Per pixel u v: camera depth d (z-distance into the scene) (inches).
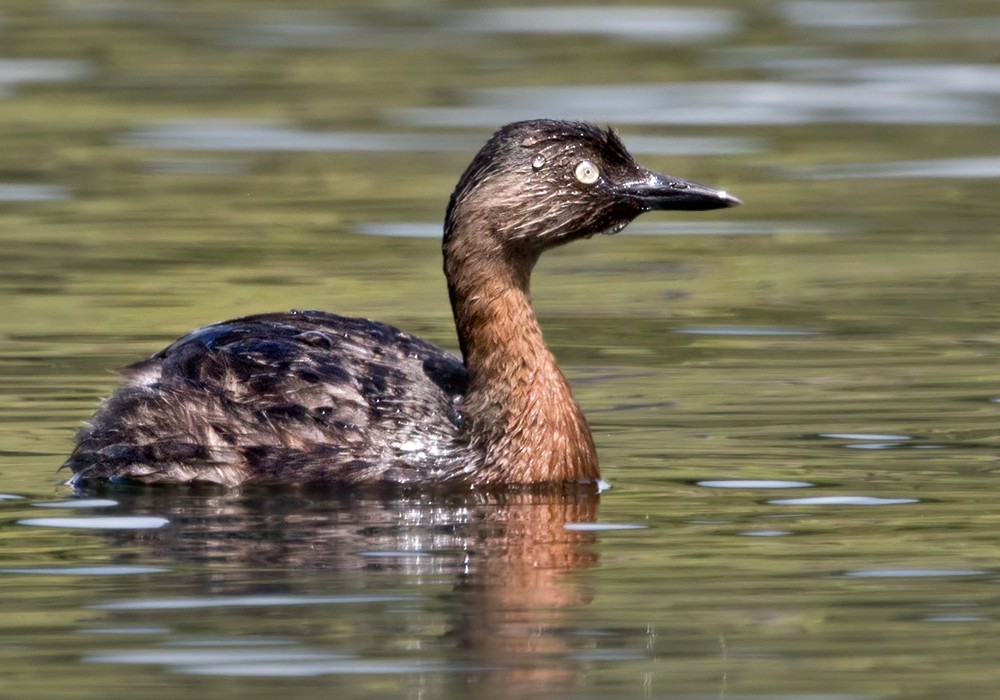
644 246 941.8
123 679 391.9
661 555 482.3
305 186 1039.6
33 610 435.5
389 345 596.4
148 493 549.3
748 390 667.4
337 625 426.0
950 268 868.6
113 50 1419.8
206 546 490.9
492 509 532.4
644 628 423.5
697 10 1588.3
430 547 491.8
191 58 1391.5
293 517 521.3
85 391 662.5
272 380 569.0
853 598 443.8
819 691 384.5
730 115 1204.5
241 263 876.0
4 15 1574.8
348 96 1256.2
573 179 578.2
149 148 1124.5
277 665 400.2
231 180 1053.8
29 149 1119.0
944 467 569.6
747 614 433.1
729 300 818.2
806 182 1050.7
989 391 661.3
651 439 608.4
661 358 717.9
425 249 909.2
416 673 395.2
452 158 1093.8
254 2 1646.2
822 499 536.4
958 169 1080.2
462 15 1576.0
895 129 1178.0
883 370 693.3
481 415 568.7
